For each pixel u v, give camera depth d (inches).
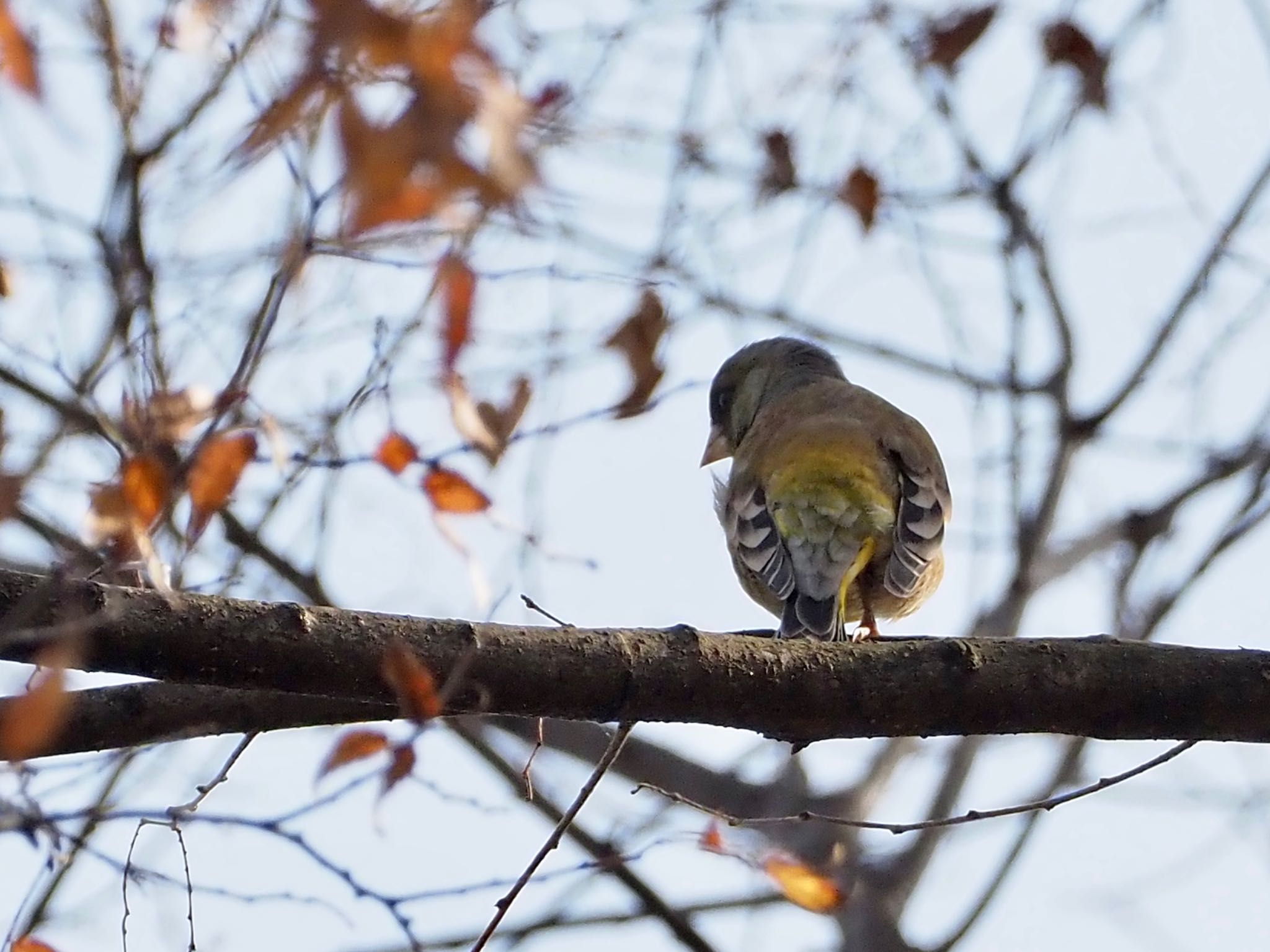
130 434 312.2
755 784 772.0
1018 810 375.2
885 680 354.0
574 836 649.6
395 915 360.2
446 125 221.9
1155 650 366.0
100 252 366.9
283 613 327.9
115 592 318.3
